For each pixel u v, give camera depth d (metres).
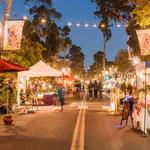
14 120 24.78
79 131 19.55
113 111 29.73
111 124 22.50
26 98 35.00
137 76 22.70
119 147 14.93
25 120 24.88
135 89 23.09
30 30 55.59
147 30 17.89
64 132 19.14
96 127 21.16
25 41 44.94
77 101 48.03
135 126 20.36
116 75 67.81
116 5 40.03
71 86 71.38
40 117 27.05
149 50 17.89
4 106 28.84
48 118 26.34
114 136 17.78
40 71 34.06
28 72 33.78
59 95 33.66
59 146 15.10
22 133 18.73
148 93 18.92
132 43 39.69
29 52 44.72
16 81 32.53
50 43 63.22
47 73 34.06
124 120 23.42
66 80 68.06
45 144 15.56
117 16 40.56
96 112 31.31
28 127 21.14
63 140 16.59
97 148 14.68
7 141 16.30
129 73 47.50
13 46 21.02
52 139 16.86
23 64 37.53
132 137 17.47
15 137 17.42
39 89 46.06
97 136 17.78
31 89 39.84
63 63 84.38
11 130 19.81
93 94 57.31
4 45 21.03
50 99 39.94
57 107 37.25
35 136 17.75
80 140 16.61
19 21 21.05
